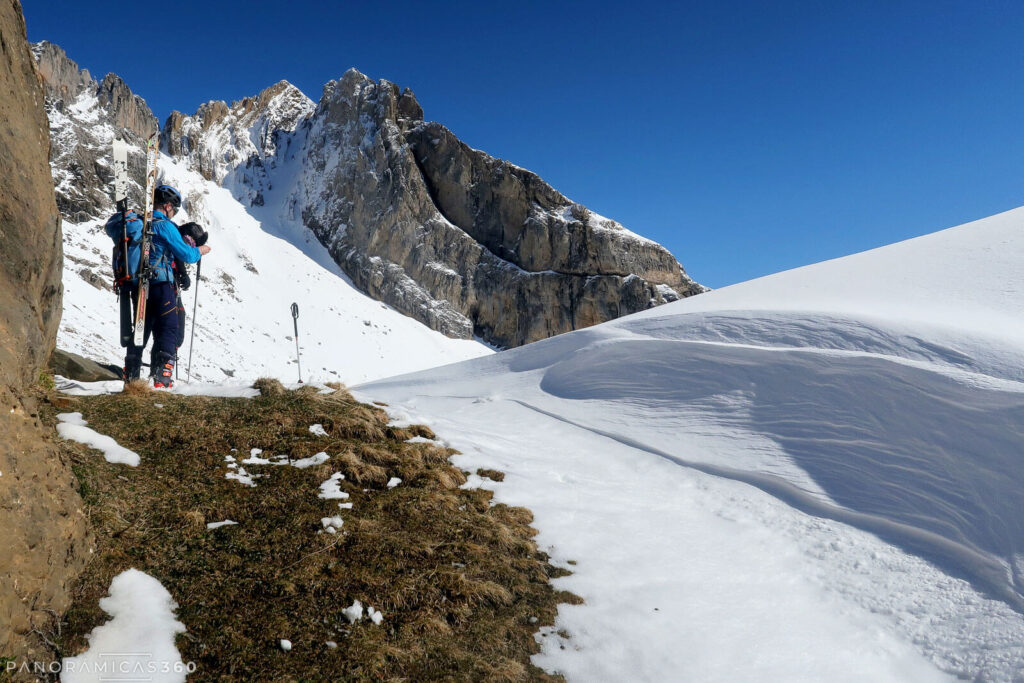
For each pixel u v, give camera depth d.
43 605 3.30
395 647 4.03
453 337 78.19
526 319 80.88
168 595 3.94
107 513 4.41
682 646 4.73
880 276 14.88
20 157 5.08
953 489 7.29
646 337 13.73
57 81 58.72
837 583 6.20
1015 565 6.11
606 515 7.02
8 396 3.67
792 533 7.27
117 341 30.94
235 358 42.91
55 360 7.43
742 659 4.71
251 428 6.79
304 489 5.74
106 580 3.85
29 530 3.28
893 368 9.05
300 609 4.15
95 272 40.16
